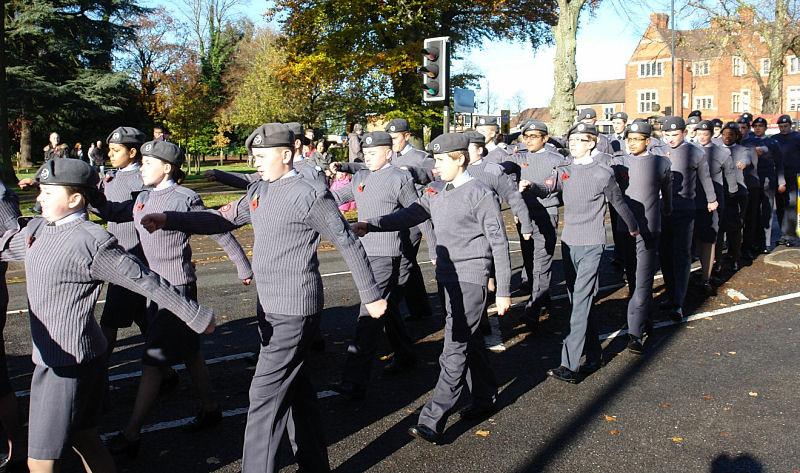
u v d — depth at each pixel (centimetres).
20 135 4675
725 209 979
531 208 731
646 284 639
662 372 589
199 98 4100
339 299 861
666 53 7019
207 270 1087
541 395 541
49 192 326
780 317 756
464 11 2806
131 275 326
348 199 606
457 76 3003
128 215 511
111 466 357
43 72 3809
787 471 414
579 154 581
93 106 3884
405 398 538
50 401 324
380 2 2619
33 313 327
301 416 385
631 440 457
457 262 462
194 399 536
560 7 2120
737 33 3706
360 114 3045
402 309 820
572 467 420
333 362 623
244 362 623
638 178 652
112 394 547
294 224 366
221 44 5800
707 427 477
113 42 4050
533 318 713
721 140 1095
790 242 1226
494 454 439
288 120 4356
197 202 466
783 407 511
